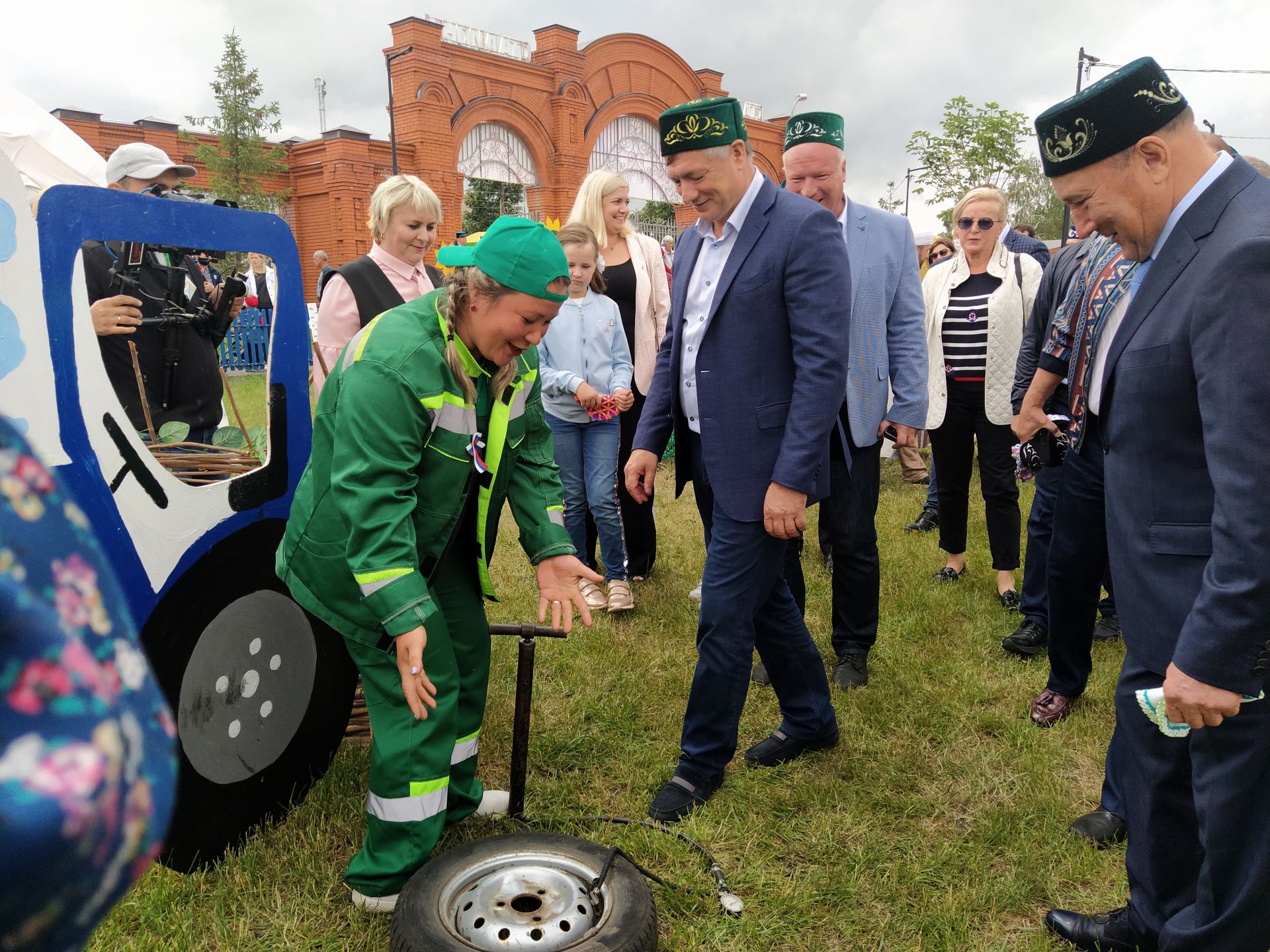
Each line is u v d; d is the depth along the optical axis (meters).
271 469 2.48
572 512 4.32
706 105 2.43
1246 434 1.45
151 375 3.30
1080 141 1.66
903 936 2.18
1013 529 4.38
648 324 4.53
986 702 3.42
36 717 0.55
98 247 3.13
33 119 7.04
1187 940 1.66
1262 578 1.43
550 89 27.05
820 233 2.45
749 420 2.54
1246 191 1.58
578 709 3.22
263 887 2.26
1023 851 2.48
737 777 2.85
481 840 2.18
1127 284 2.41
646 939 1.91
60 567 0.59
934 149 22.22
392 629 1.93
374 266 3.21
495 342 2.04
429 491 2.12
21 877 0.53
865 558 3.49
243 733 2.42
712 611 2.62
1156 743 1.81
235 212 2.35
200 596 2.27
